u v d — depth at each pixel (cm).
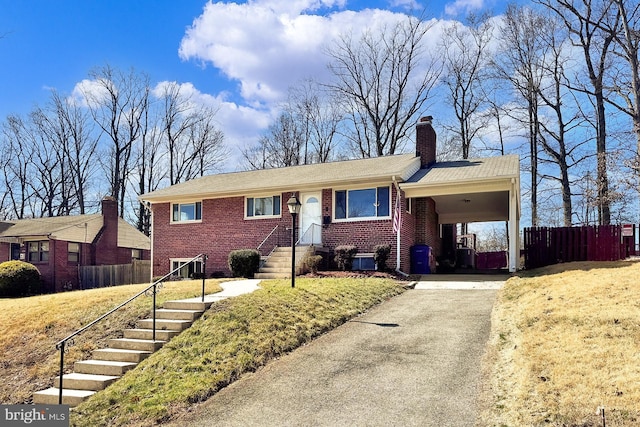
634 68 2255
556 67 2930
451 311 1072
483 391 618
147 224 4166
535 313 876
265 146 4312
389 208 1772
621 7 2292
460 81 3447
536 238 1806
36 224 2998
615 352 632
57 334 1014
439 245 2452
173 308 1023
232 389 694
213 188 2152
